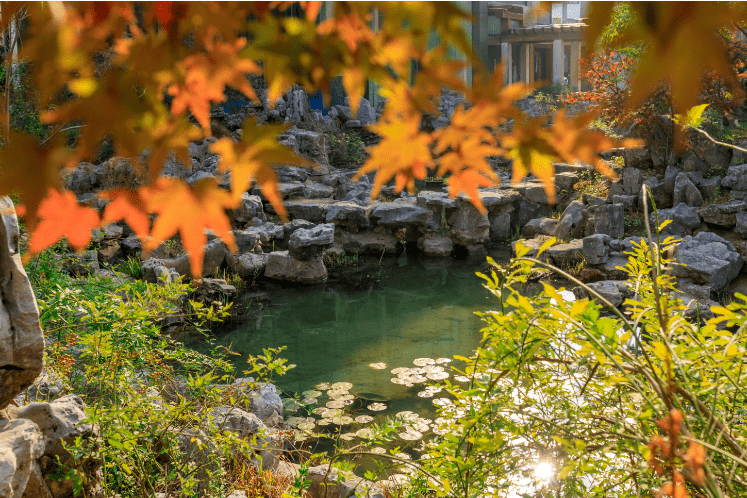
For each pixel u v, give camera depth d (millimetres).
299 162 514
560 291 1671
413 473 3031
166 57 492
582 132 556
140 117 488
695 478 1097
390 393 7145
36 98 502
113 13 486
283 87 555
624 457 1992
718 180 12477
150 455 3121
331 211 14414
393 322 10172
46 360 3570
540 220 14891
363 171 583
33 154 472
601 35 452
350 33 529
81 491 2748
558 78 21688
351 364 8195
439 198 14797
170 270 10648
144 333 3514
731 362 1615
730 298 9586
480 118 551
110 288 4465
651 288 2266
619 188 13758
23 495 2490
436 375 7691
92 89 483
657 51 430
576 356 1661
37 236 496
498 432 1765
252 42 516
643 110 12609
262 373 3861
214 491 3367
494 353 1760
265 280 12547
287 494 3166
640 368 1392
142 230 515
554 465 1862
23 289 2521
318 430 6137
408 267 13812
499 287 1913
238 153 501
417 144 566
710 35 412
